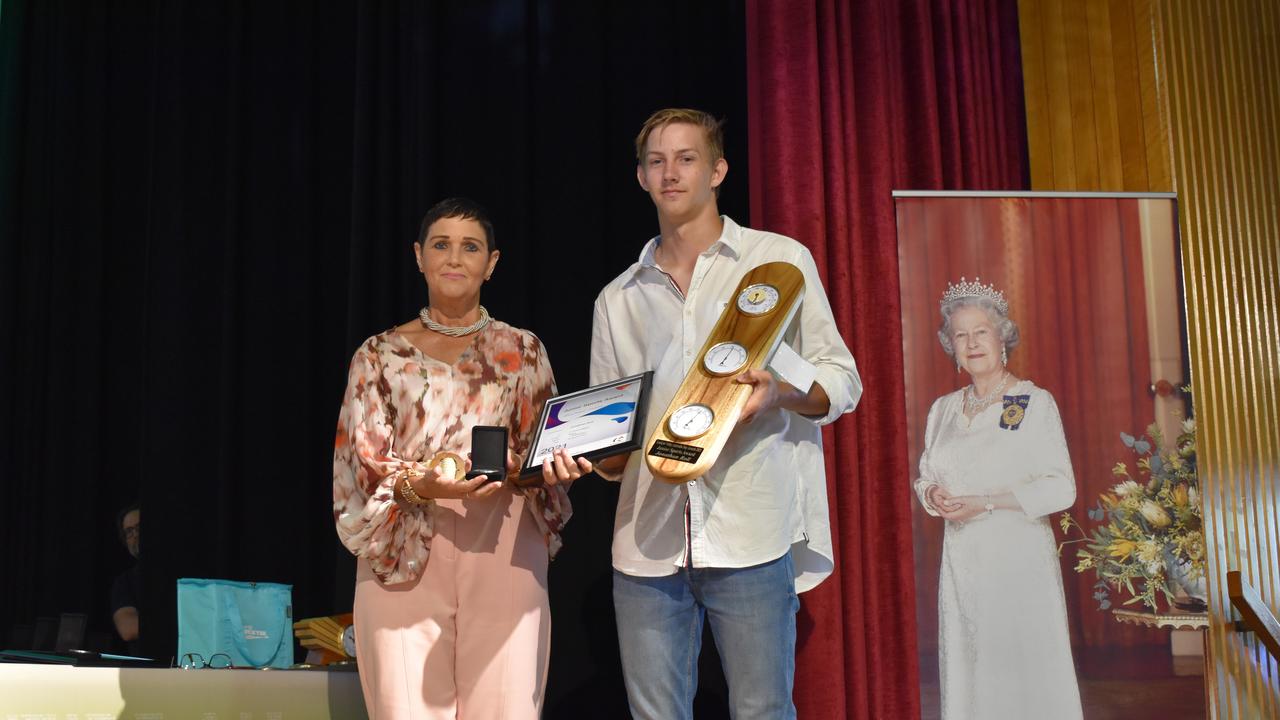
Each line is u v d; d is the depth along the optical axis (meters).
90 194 4.18
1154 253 3.13
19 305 4.14
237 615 2.94
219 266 3.93
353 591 3.55
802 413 2.38
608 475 2.54
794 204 3.28
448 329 2.59
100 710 2.50
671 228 2.54
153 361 3.85
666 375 2.46
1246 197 3.54
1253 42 3.66
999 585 2.96
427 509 2.45
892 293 3.28
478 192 3.74
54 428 4.05
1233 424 3.36
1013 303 3.10
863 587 3.14
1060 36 3.72
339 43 4.07
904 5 3.59
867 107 3.42
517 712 2.41
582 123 3.75
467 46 3.82
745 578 2.32
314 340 3.89
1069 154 3.66
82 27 4.25
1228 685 3.06
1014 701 2.91
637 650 2.39
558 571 3.50
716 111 3.74
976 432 3.04
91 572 4.01
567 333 3.64
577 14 3.81
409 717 2.38
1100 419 3.05
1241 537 3.28
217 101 4.00
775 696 2.30
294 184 3.96
